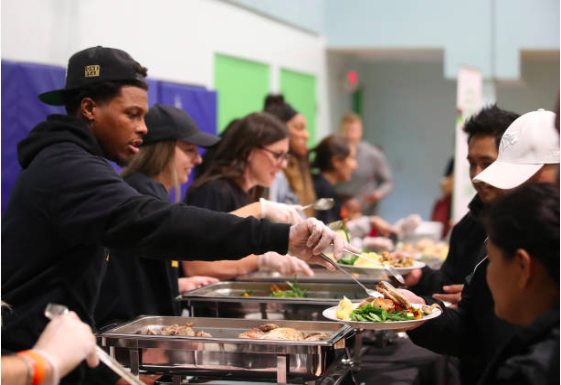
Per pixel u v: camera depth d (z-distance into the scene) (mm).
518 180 1722
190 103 4582
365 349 2264
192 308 2209
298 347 1636
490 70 7328
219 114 5320
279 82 6582
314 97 7613
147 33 4305
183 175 2480
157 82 4207
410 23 7512
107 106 1735
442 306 1813
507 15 7246
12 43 3191
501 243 1236
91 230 1605
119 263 2068
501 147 1838
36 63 3277
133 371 1717
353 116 6414
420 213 10383
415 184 10375
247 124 2750
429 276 2416
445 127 10172
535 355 1205
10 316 1639
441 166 10242
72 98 1766
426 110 10234
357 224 4348
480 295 1704
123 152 1787
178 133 2389
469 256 2324
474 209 2176
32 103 3195
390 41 7594
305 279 2492
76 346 1194
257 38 6039
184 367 1700
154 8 4375
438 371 2205
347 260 2623
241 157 2748
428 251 3510
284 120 3920
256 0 5957
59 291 1659
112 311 2059
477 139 2098
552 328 1225
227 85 5461
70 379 1634
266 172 2779
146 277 2111
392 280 2375
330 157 4477
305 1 7168
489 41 7312
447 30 7410
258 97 6082
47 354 1159
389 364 2121
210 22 5152
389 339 2369
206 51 5090
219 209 2643
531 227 1199
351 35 7723
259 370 1660
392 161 10445
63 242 1645
